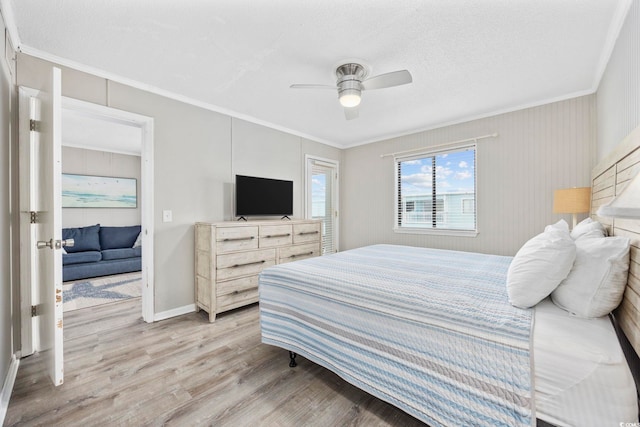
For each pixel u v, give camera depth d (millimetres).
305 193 4293
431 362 1199
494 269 1925
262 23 1730
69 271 4062
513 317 1115
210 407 1487
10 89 1824
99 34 1844
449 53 2037
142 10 1621
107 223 5391
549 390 922
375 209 4520
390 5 1567
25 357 1974
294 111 3291
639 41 1433
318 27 1763
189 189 2943
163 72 2354
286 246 3371
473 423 1063
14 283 1928
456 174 3641
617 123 1862
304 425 1357
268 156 3748
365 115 3377
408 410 1250
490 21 1693
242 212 3277
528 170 2998
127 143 4930
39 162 1871
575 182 2715
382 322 1377
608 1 1528
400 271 1871
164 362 1941
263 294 2010
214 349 2133
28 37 1868
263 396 1578
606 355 883
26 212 1957
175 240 2838
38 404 1506
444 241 3703
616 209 645
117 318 2758
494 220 3246
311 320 1706
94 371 1825
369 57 2094
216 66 2252
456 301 1280
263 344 2221
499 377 1017
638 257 1003
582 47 1957
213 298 2678
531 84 2531
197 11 1628
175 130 2828
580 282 1145
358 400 1547
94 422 1379
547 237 1352
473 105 3035
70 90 2191
